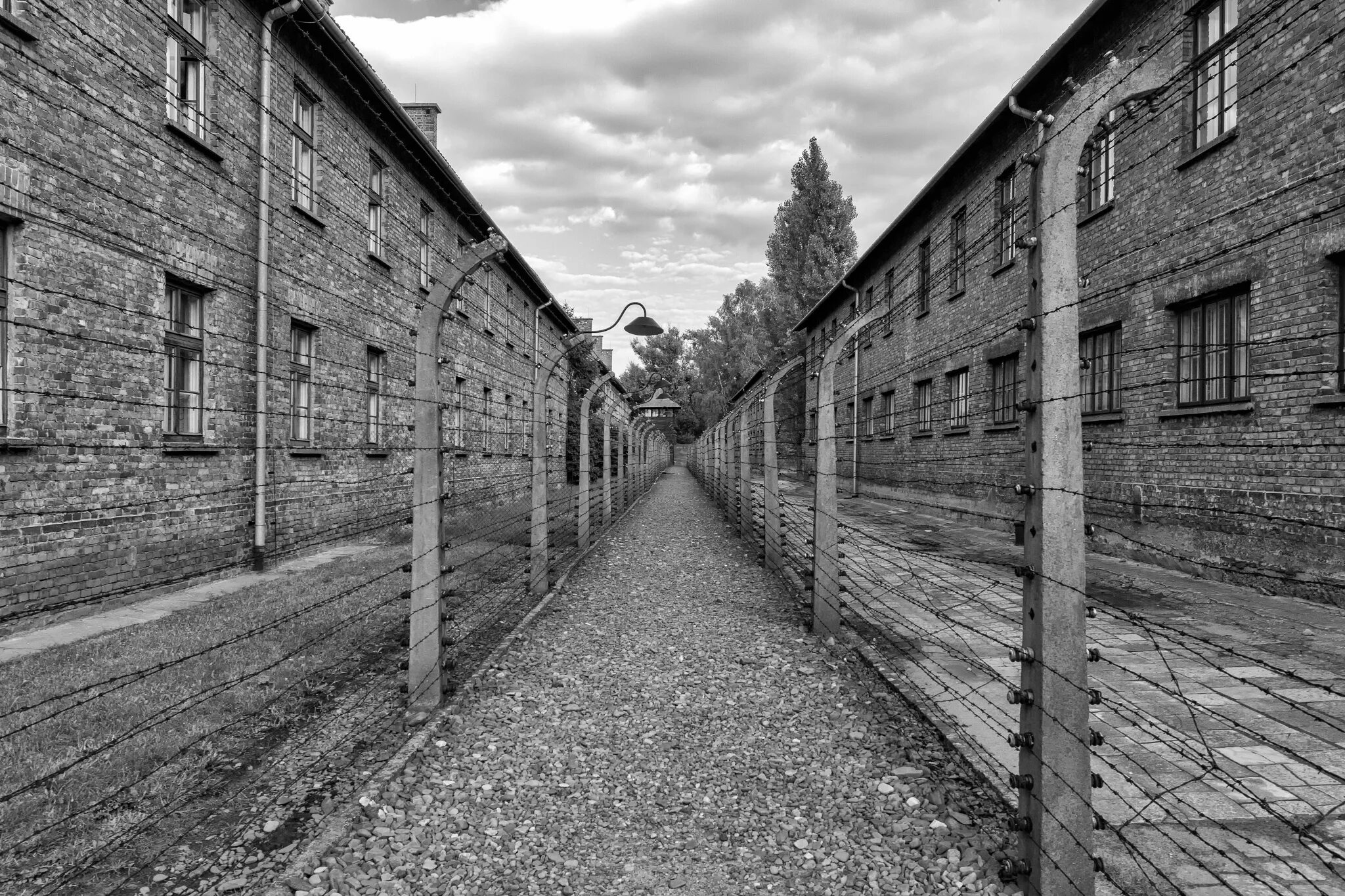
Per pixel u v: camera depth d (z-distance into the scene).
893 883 3.06
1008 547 11.89
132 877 2.99
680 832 3.48
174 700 4.57
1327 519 7.14
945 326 16.86
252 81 9.57
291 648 5.75
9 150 6.16
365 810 3.59
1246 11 8.13
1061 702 2.72
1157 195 9.58
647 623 7.41
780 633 6.96
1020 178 12.77
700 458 35.47
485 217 9.22
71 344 6.84
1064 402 2.72
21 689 4.72
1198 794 3.53
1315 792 3.52
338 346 11.84
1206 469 8.69
